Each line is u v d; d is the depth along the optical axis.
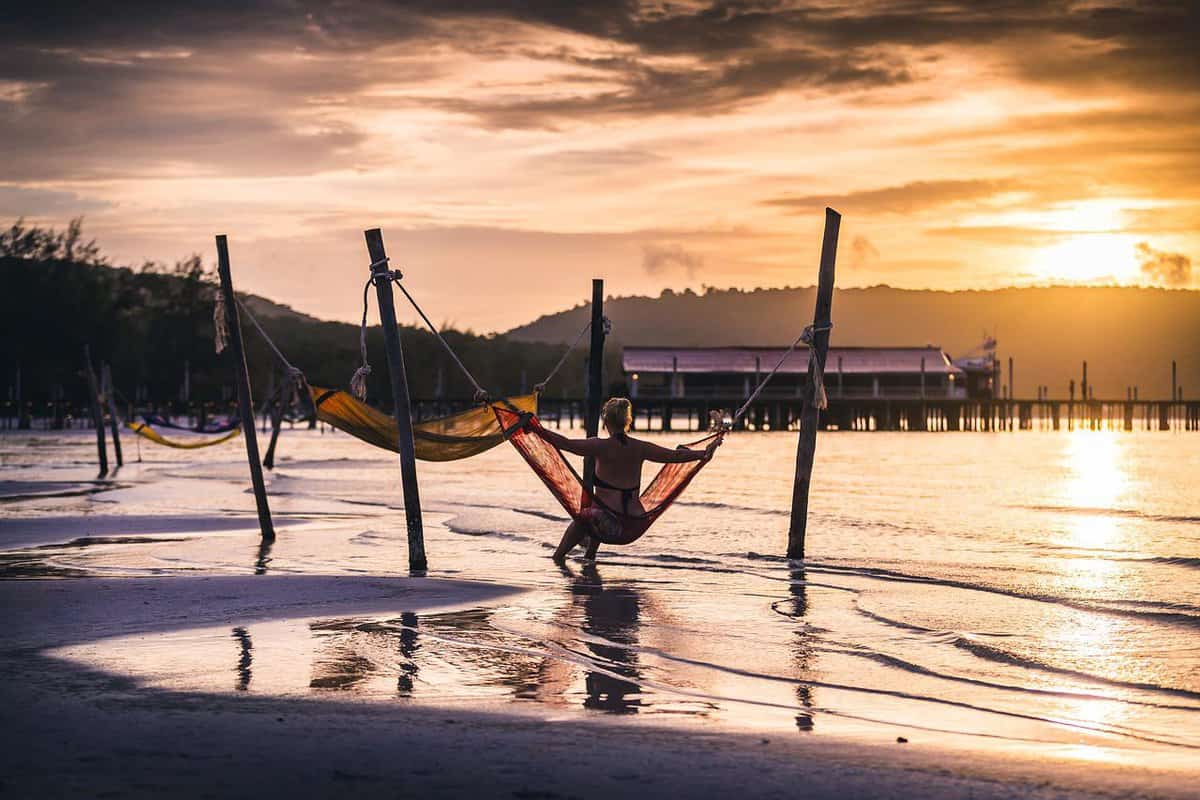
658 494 13.14
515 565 13.86
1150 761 5.70
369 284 13.40
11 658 7.99
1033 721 6.84
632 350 97.69
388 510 22.34
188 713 6.39
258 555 15.01
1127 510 26.17
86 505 23.25
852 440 86.38
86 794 4.88
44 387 99.56
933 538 18.69
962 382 100.12
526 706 6.75
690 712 6.71
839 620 10.23
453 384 145.25
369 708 6.59
